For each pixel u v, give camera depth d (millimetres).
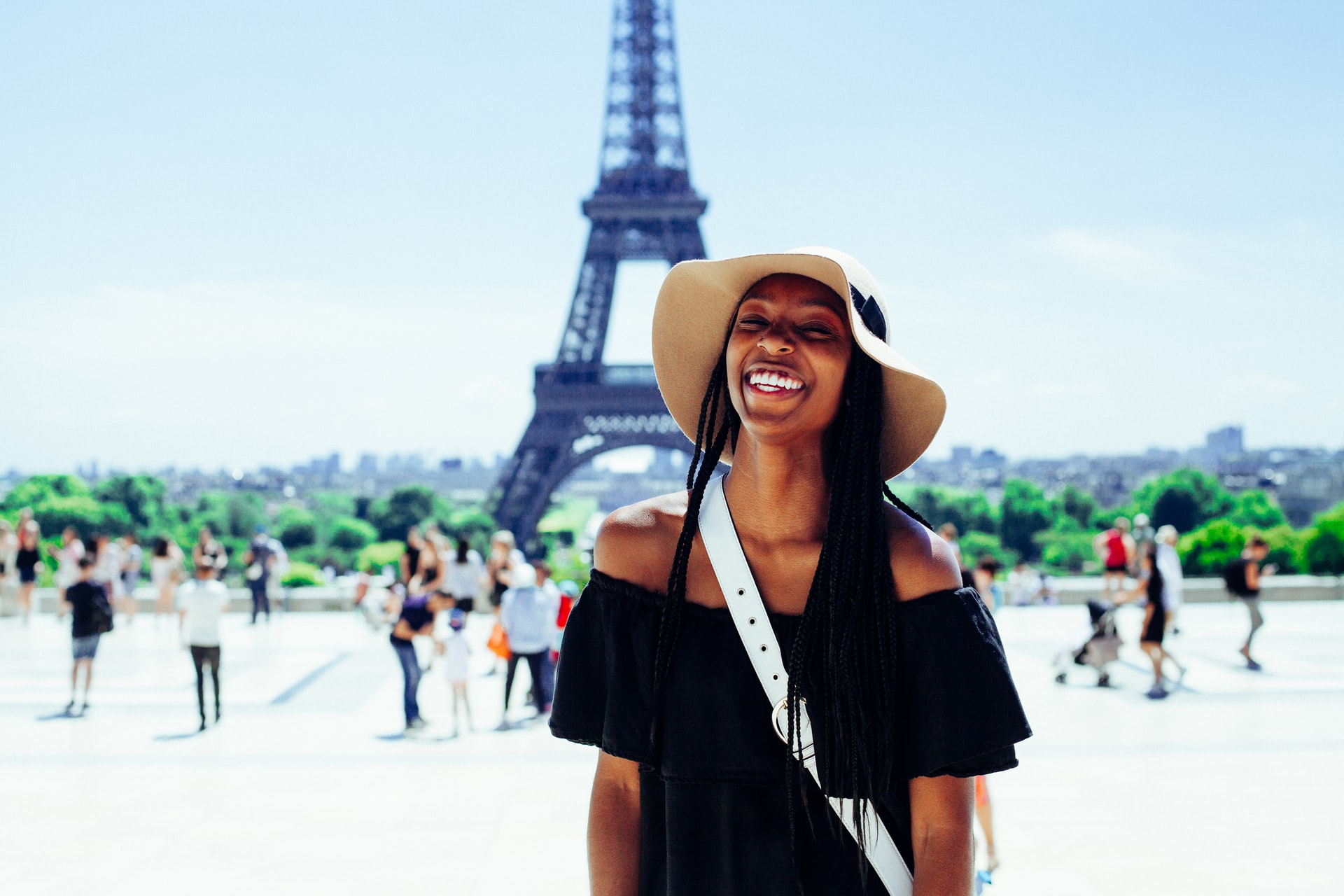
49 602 26922
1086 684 16609
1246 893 8383
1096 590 27031
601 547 2057
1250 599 17859
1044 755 12602
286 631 23547
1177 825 10055
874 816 1777
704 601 1921
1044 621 23703
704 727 1835
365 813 10734
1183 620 23797
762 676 1829
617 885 1979
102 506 94000
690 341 2131
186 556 62438
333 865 9258
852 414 1901
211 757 12875
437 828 10258
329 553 107250
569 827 10266
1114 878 8727
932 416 1981
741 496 1953
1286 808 10508
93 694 16656
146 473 111938
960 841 1819
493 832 10141
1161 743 13023
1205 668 17797
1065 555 91188
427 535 19984
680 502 2092
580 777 11977
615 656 1955
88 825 10352
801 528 1915
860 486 1864
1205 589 26844
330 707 15727
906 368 1813
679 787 1861
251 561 24406
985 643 1818
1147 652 15758
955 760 1757
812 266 1891
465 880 8930
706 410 2123
